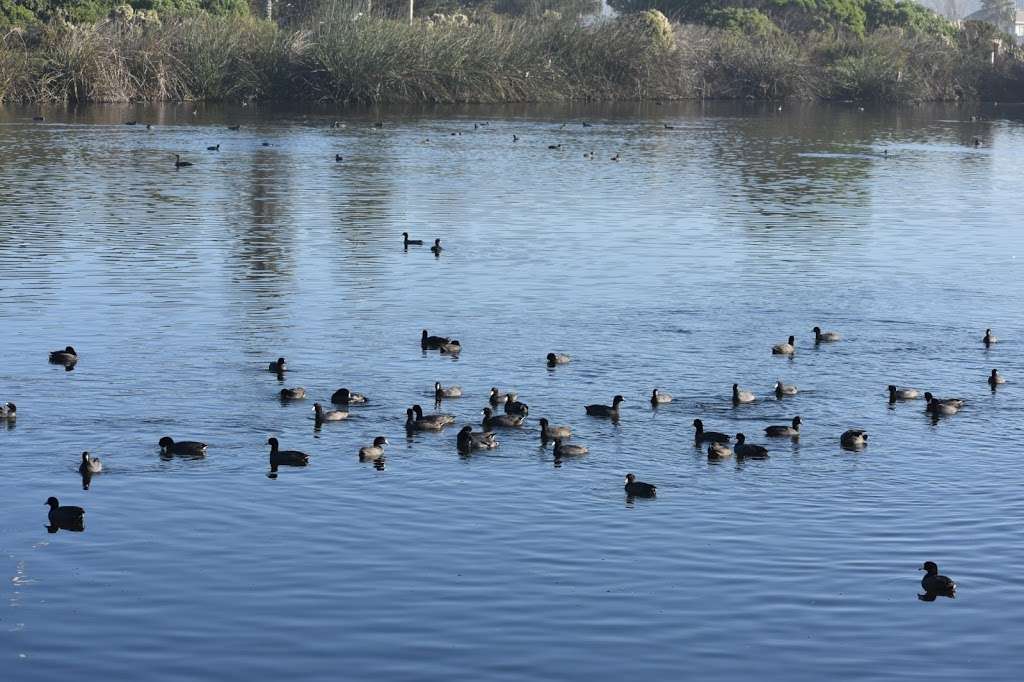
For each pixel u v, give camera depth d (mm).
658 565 24500
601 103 124812
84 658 20984
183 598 22969
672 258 51031
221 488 27844
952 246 54531
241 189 66375
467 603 22906
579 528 26125
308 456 29359
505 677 20547
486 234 55531
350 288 45219
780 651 21453
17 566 24078
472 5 166875
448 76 115688
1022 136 104250
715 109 122625
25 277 45688
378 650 21312
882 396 34562
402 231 55844
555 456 29984
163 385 34375
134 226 55500
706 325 41062
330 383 34781
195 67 110750
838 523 26547
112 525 25938
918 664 21094
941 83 140250
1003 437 31609
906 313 43000
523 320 41281
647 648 21469
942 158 87375
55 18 112750
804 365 37062
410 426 31516
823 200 67188
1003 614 22766
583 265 49469
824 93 134125
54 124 93562
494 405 33219
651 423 32219
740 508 27234
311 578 23781
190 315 41188
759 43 137000
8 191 63781
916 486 28547
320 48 112125
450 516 26625
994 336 39906
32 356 36594
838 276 48281
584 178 73625
